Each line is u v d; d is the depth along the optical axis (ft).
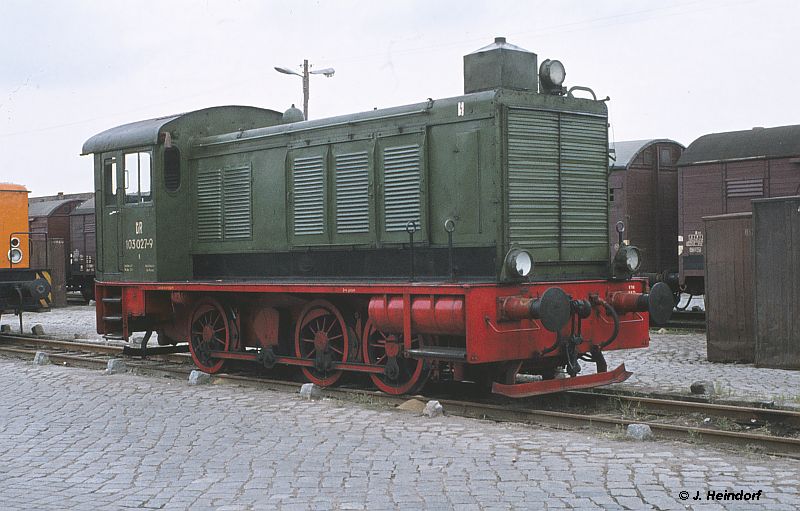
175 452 22.77
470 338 26.55
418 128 30.81
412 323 28.71
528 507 17.26
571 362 28.30
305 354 34.96
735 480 18.89
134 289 40.29
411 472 20.16
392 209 31.76
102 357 44.83
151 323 41.88
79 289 104.83
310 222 34.86
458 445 22.91
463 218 29.43
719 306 39.93
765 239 37.52
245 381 35.50
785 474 19.34
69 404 30.60
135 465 21.45
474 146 29.01
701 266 59.88
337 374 33.09
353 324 32.91
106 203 42.98
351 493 18.48
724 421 25.58
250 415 27.94
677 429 23.31
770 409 25.41
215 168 39.42
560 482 19.02
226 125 41.86
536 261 28.99
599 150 31.19
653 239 65.51
